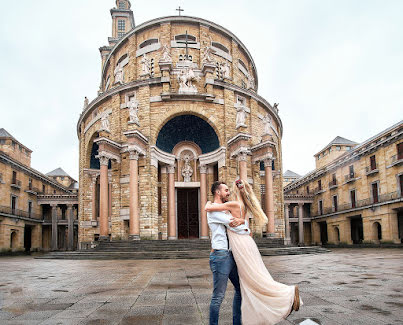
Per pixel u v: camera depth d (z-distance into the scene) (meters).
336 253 21.88
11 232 42.03
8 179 41.59
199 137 30.38
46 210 53.12
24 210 45.19
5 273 12.09
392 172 34.22
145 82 27.77
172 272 10.84
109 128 29.23
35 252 47.38
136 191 24.48
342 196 43.94
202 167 29.38
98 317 4.87
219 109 28.31
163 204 28.92
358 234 46.09
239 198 4.02
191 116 28.52
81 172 33.41
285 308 3.38
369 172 37.44
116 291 7.21
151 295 6.61
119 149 27.62
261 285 3.49
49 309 5.49
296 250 20.39
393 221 34.31
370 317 4.56
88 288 7.78
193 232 29.34
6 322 4.63
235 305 3.85
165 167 29.42
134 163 24.70
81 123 34.69
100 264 15.18
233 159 27.36
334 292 6.52
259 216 3.98
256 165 29.41
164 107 27.56
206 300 6.01
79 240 31.53
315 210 51.56
